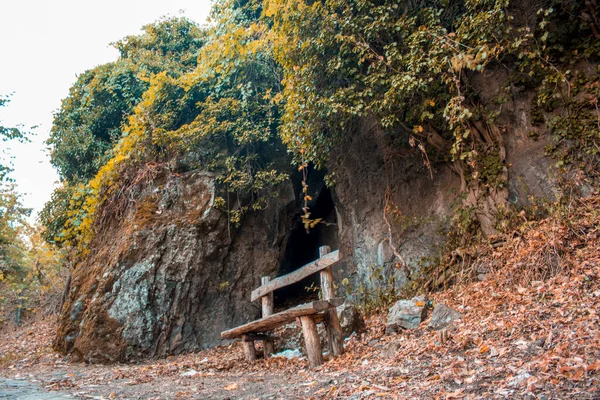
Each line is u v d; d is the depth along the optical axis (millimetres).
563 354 3246
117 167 10727
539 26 6668
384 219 9367
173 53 14047
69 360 8406
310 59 7887
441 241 8383
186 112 11570
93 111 12844
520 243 6430
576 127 6750
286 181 11289
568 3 6992
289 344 7234
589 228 5906
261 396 3791
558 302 4656
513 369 3221
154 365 7508
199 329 9219
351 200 10438
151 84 10859
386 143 9555
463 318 5273
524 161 7297
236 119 10719
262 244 10672
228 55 10820
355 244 10219
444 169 8758
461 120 6680
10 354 9234
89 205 10984
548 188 6922
